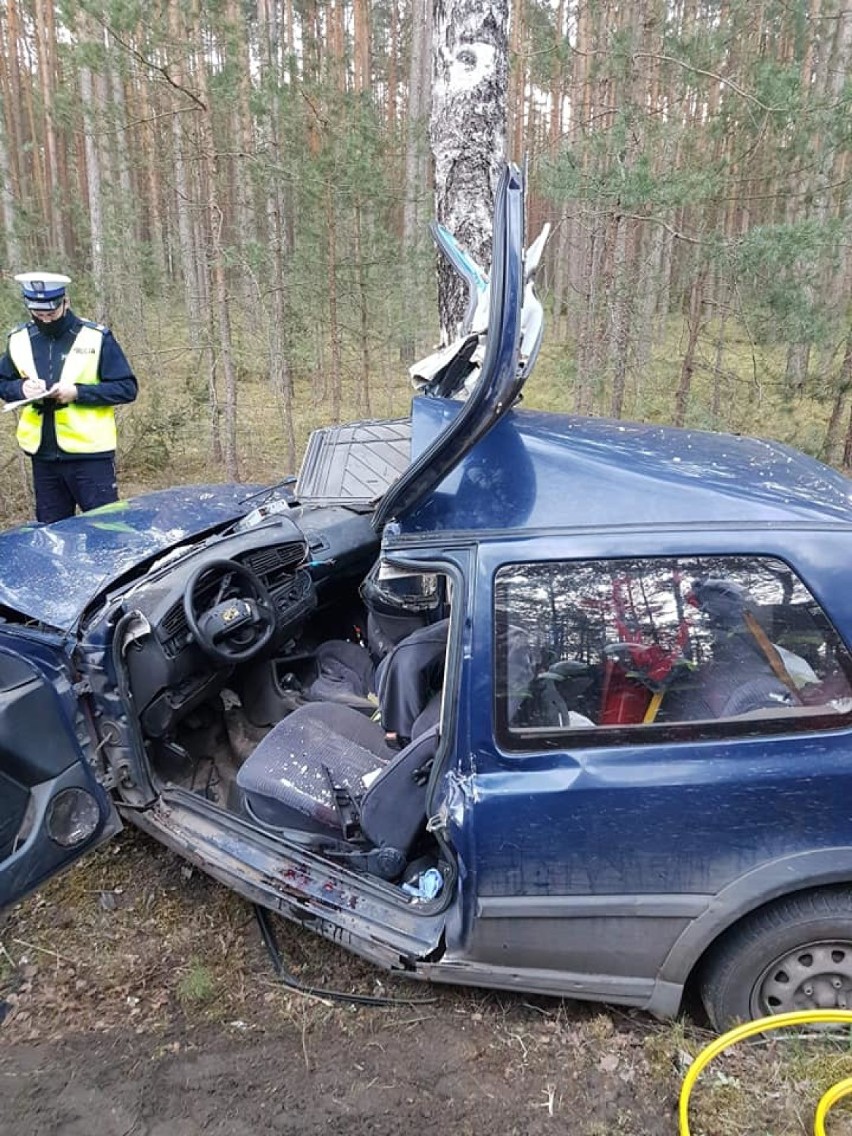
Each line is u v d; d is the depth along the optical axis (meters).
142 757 2.80
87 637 2.70
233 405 8.21
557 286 16.67
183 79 7.91
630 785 2.06
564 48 8.66
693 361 8.90
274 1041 2.36
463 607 2.15
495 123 4.51
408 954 2.28
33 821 2.32
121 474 8.77
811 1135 2.00
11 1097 2.20
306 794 2.70
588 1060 2.26
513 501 2.24
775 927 2.13
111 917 2.85
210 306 9.46
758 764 2.04
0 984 2.58
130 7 6.79
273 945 2.69
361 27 15.63
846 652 2.04
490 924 2.18
